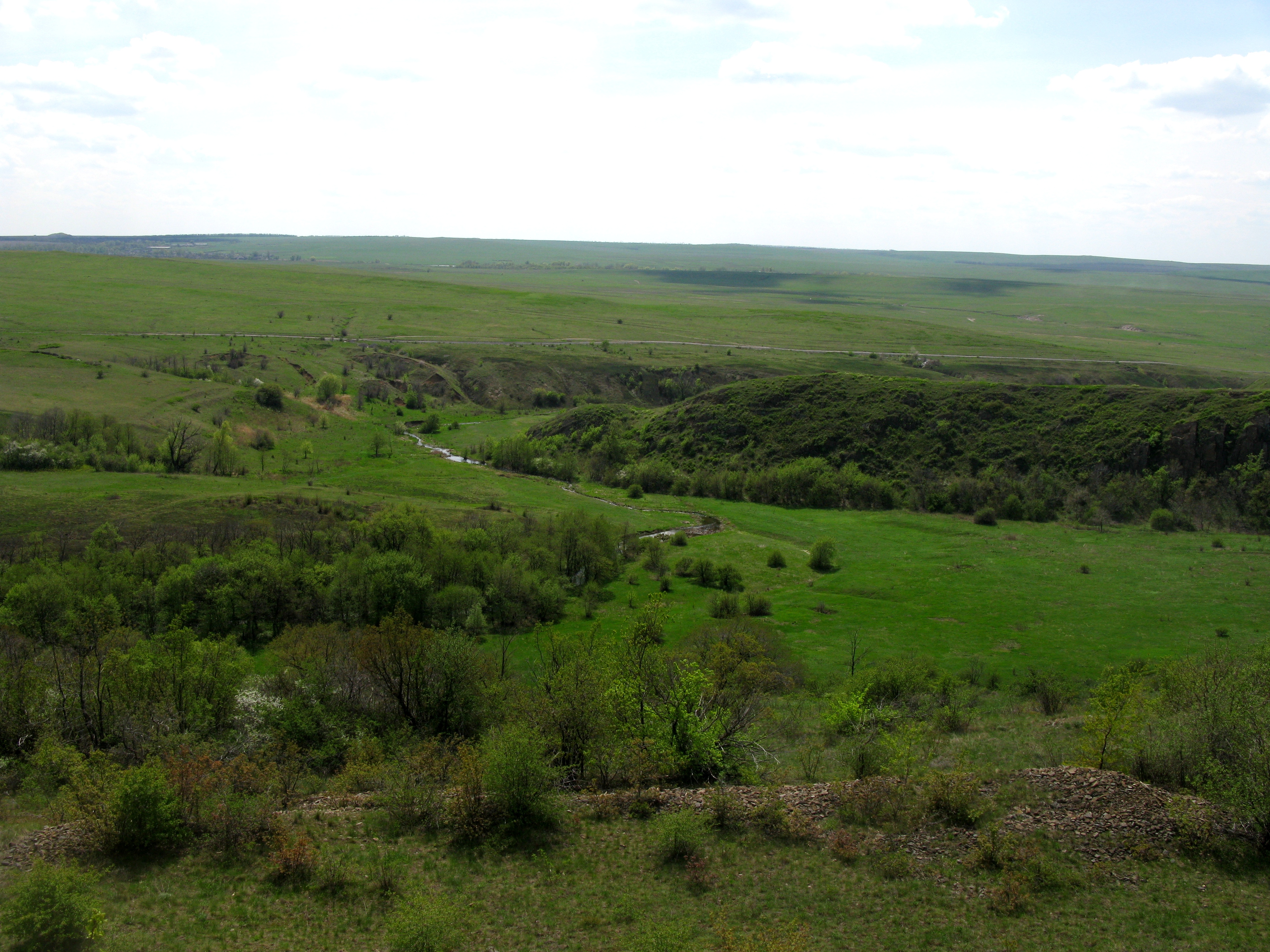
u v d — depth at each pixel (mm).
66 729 35219
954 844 26219
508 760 28469
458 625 63438
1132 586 78438
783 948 21062
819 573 85312
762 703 41500
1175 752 30141
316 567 66312
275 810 28859
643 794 30172
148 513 83625
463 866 26125
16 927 20031
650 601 42750
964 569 85375
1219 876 24156
